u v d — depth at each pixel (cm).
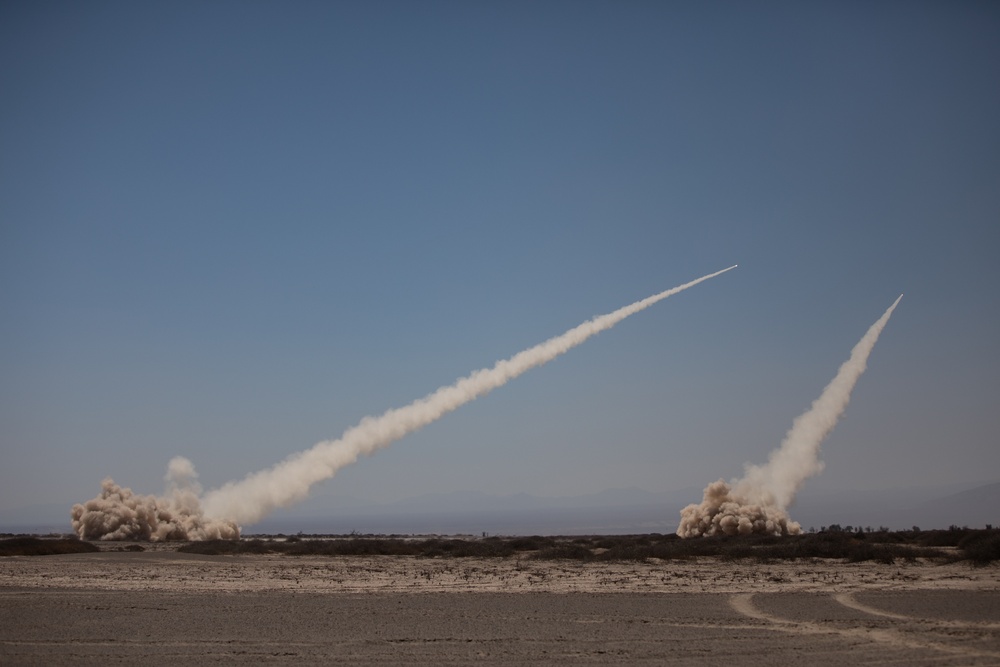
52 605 3681
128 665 2469
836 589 4019
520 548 7662
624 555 6119
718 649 2627
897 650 2561
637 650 2633
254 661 2522
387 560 6384
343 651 2662
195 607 3631
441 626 3120
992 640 2684
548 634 2930
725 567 5331
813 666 2369
